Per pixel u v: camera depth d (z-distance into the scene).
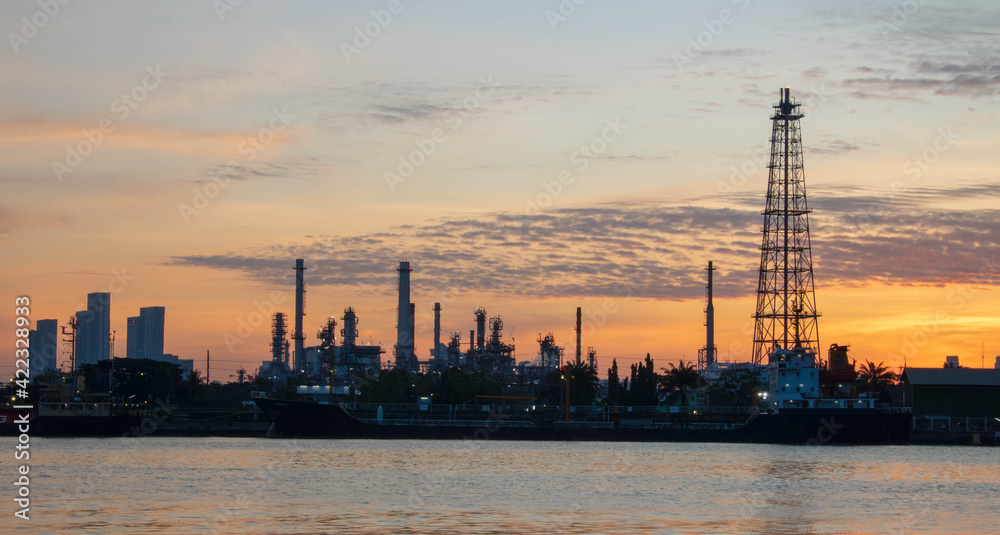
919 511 91.38
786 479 117.44
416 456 146.88
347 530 77.00
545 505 91.88
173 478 112.44
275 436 195.00
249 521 81.00
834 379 193.12
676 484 110.25
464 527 78.81
